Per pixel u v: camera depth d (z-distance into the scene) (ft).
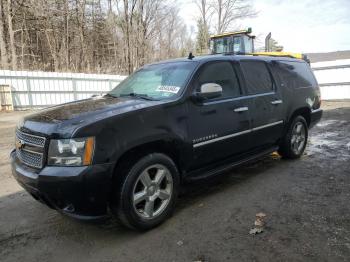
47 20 111.34
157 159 11.90
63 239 11.60
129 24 121.39
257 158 16.98
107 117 10.94
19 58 108.99
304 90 20.38
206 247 10.62
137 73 16.78
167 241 11.13
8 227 12.57
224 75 15.28
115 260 10.21
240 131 15.40
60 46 117.70
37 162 10.96
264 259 9.81
